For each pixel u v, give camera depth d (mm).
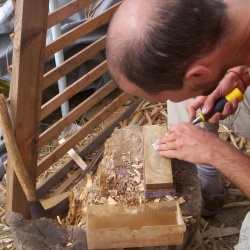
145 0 1006
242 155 1297
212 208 2021
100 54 2695
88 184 1684
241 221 2094
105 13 2207
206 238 2020
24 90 1708
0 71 2508
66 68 2119
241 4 1056
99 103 2877
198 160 1324
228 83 1453
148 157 1452
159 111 2801
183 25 974
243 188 1275
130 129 1752
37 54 1665
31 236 1377
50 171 2490
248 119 1846
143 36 988
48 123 2746
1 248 2061
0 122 1739
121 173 1562
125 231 1257
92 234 1256
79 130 2377
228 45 1047
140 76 1041
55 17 1912
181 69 1028
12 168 1874
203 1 1001
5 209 2201
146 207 1359
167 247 1326
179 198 1464
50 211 1872
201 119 1457
